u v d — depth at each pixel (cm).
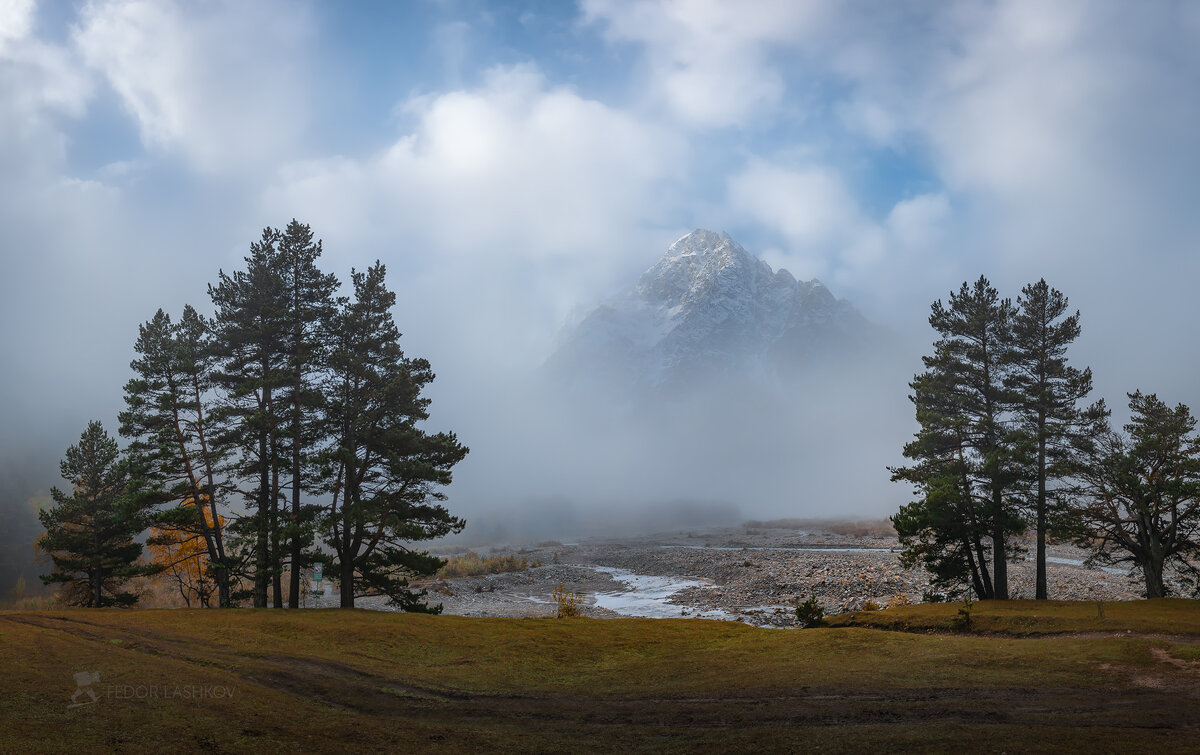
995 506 4484
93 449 5088
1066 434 4491
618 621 4038
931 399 4872
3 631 2806
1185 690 2094
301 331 4659
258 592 4275
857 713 2086
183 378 4481
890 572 7356
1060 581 6894
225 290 4638
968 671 2502
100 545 5081
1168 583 6406
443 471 4347
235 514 4588
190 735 1755
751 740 1875
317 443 4512
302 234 4912
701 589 7781
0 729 1631
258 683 2447
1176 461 4266
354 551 4322
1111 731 1719
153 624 3384
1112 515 4409
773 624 5547
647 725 2116
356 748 1809
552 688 2675
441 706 2375
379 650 3158
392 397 4394
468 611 6562
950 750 1647
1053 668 2447
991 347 4850
